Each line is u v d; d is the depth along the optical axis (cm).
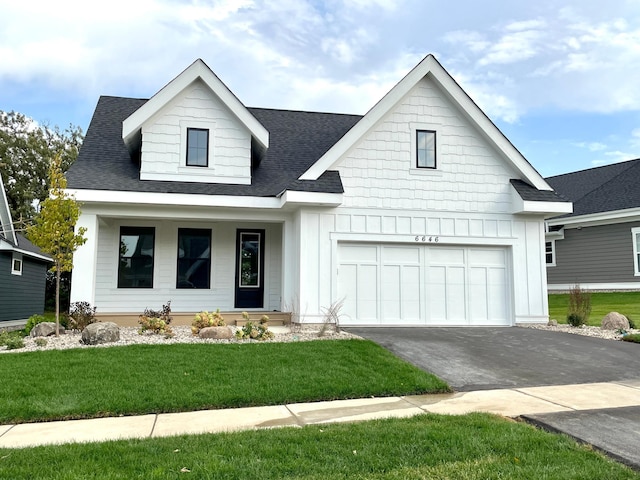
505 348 1021
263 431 516
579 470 402
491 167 1433
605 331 1254
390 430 509
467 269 1403
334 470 406
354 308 1330
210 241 1516
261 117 1764
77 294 1249
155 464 418
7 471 404
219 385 693
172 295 1477
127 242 1473
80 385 684
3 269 1944
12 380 702
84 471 404
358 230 1337
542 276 1425
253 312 1424
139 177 1341
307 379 729
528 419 562
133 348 916
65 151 3584
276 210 1364
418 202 1382
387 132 1387
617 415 573
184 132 1370
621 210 2148
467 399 676
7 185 3381
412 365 840
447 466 413
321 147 1644
